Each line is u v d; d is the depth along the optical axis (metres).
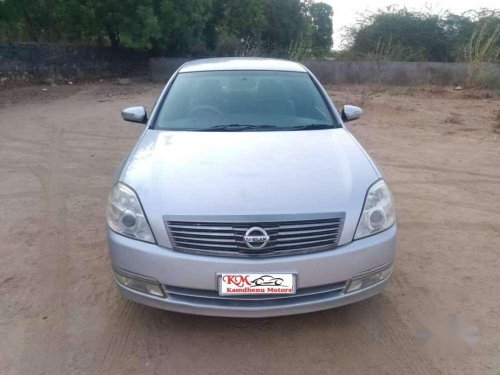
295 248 2.63
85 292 3.40
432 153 7.35
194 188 2.81
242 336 2.91
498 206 5.05
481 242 4.18
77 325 3.03
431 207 5.02
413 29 21.31
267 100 4.06
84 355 2.76
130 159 3.29
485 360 2.70
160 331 2.96
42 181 5.93
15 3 14.92
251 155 3.19
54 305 3.24
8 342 2.87
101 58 17.44
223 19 20.52
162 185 2.86
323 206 2.70
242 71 4.40
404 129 9.27
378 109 11.59
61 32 17.80
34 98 13.10
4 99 12.66
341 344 2.84
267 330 2.96
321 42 42.66
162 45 18.17
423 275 3.61
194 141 3.45
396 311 3.16
